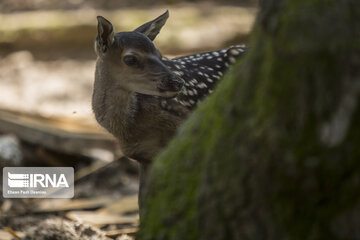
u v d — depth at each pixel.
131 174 11.88
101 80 7.30
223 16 20.44
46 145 12.11
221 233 3.84
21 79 16.08
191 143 4.24
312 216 3.46
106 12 19.84
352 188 3.34
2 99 14.34
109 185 11.28
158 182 4.36
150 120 7.11
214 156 3.91
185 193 4.11
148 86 6.95
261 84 3.64
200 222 3.94
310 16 3.31
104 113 7.36
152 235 4.22
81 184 11.23
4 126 12.50
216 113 4.09
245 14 20.86
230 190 3.77
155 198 4.35
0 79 16.11
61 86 15.53
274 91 3.47
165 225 4.16
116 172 11.73
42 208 9.65
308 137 3.36
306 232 3.47
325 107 3.31
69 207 9.72
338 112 3.30
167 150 4.50
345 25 3.28
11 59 17.72
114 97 7.20
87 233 8.08
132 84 7.02
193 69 7.59
